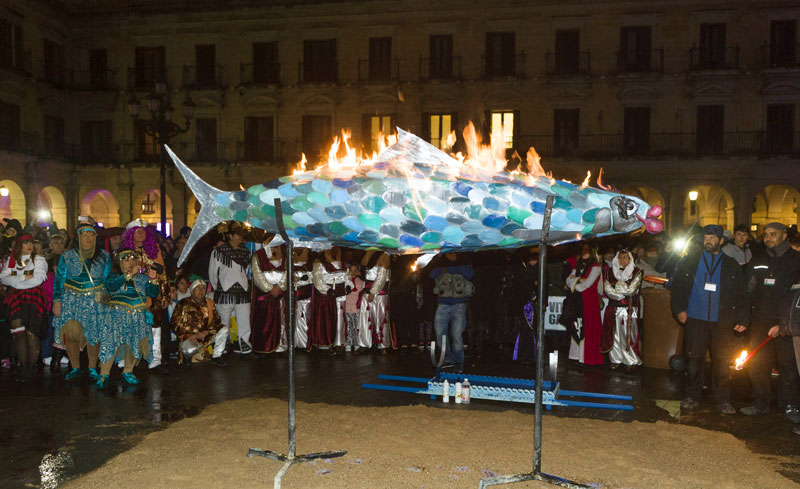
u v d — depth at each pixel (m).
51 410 5.78
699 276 5.93
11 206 25.98
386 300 9.30
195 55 28.12
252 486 3.90
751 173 24.36
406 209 4.18
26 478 4.09
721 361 5.87
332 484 3.93
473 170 4.51
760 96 24.33
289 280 4.38
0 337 7.66
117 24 28.42
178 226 28.08
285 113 27.47
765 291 5.70
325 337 8.78
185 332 7.96
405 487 3.90
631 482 4.02
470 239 4.27
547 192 4.15
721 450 4.65
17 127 25.92
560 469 4.23
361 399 6.29
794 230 9.09
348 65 26.97
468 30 26.12
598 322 7.93
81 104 28.70
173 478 4.02
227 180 27.81
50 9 27.48
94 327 6.64
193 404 6.03
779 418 5.68
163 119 16.34
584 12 25.27
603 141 25.38
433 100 26.38
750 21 24.27
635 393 6.66
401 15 26.44
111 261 6.93
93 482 3.94
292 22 27.25
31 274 6.95
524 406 6.05
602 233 4.13
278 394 6.47
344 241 4.48
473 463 4.33
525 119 25.83
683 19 24.70
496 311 9.62
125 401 6.14
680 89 24.86
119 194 28.38
